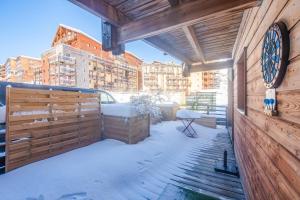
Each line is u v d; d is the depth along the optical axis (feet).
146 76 95.14
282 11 3.53
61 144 12.23
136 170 10.87
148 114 18.12
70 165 10.21
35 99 10.72
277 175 3.90
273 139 4.18
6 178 8.59
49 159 11.03
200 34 10.48
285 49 3.27
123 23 7.48
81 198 7.72
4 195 7.38
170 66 96.99
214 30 9.88
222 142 19.43
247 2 5.09
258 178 5.79
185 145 17.90
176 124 26.66
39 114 10.89
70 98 13.08
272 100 3.99
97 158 11.46
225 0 5.35
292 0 3.06
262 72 4.76
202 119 27.61
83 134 14.11
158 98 31.86
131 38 7.19
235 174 11.21
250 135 7.22
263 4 4.96
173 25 6.20
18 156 9.68
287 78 3.26
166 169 12.00
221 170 11.68
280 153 3.71
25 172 9.18
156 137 18.22
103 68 73.26
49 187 8.05
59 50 58.08
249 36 7.20
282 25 3.41
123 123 15.23
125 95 47.98
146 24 6.82
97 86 68.44
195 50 13.05
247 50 7.79
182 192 9.22
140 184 9.77
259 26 5.51
